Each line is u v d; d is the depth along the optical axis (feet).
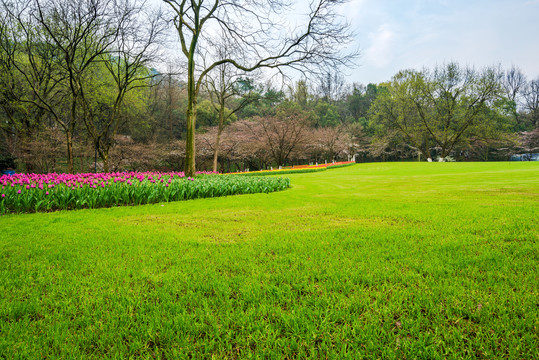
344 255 11.22
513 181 42.22
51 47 60.70
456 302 7.22
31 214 22.77
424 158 194.70
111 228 17.28
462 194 30.71
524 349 5.54
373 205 24.38
